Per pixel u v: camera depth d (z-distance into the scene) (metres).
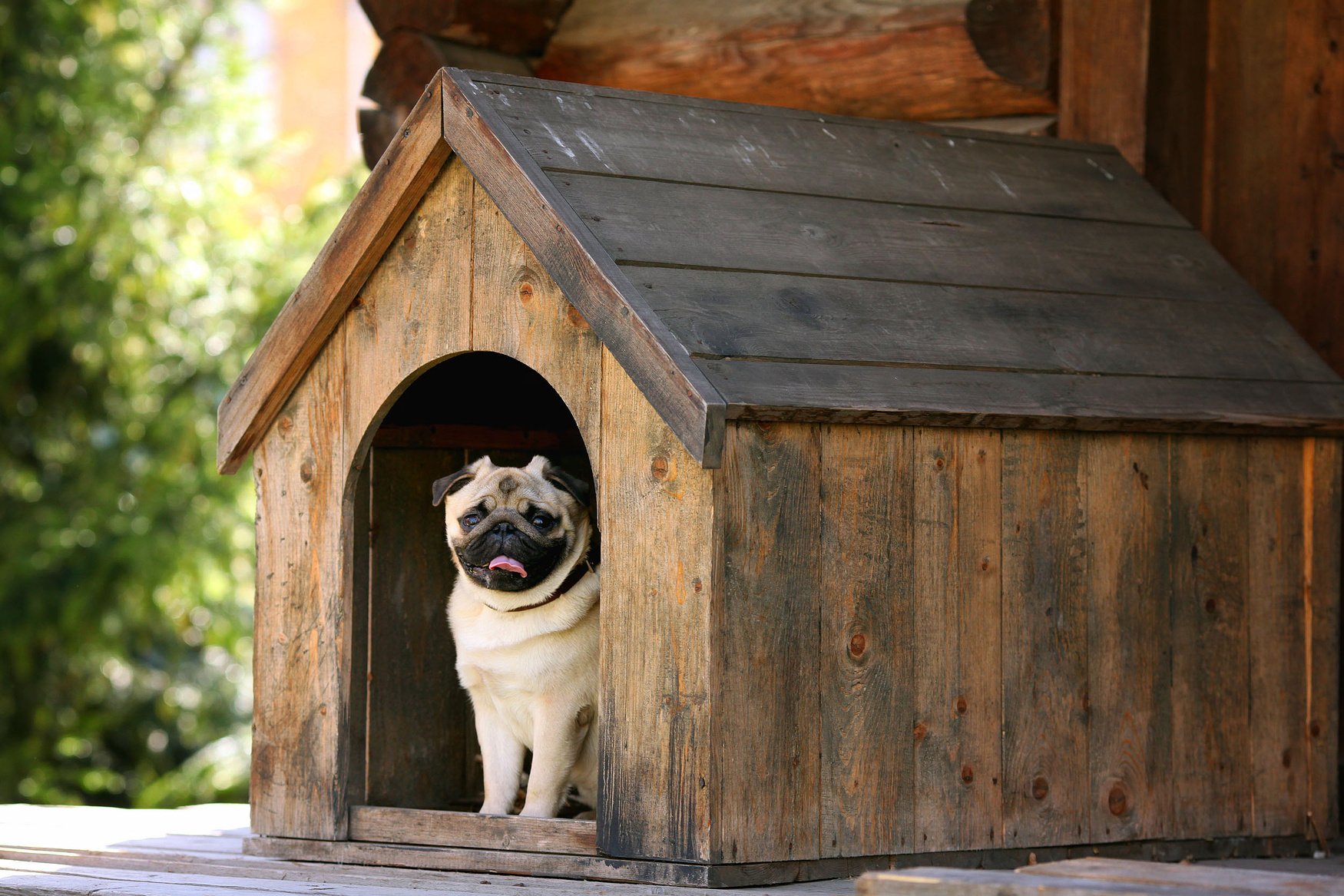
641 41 6.82
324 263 4.73
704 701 4.07
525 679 4.72
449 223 4.60
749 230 4.54
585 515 4.77
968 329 4.62
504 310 4.48
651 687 4.16
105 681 13.67
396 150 4.60
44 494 12.93
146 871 4.80
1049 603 4.62
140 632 13.17
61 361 13.12
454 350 4.59
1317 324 6.15
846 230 4.73
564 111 4.64
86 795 13.51
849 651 4.28
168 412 12.76
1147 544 4.82
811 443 4.23
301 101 18.83
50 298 12.34
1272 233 6.25
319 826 4.77
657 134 4.73
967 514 4.49
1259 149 6.28
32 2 12.64
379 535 5.38
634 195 4.46
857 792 4.28
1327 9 6.14
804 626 4.21
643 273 4.23
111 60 12.98
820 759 4.23
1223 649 4.96
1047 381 4.60
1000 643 4.54
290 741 4.84
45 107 12.74
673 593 4.13
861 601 4.30
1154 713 4.81
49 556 12.43
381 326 4.73
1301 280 6.19
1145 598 4.81
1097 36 6.08
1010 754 4.54
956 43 6.10
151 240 12.34
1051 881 3.23
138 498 12.62
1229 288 5.37
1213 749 4.93
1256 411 4.90
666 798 4.13
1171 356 4.94
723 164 4.73
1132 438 4.80
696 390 3.93
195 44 13.51
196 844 5.19
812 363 4.23
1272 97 6.25
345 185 13.59
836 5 6.39
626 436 4.23
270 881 4.52
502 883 4.27
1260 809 5.01
